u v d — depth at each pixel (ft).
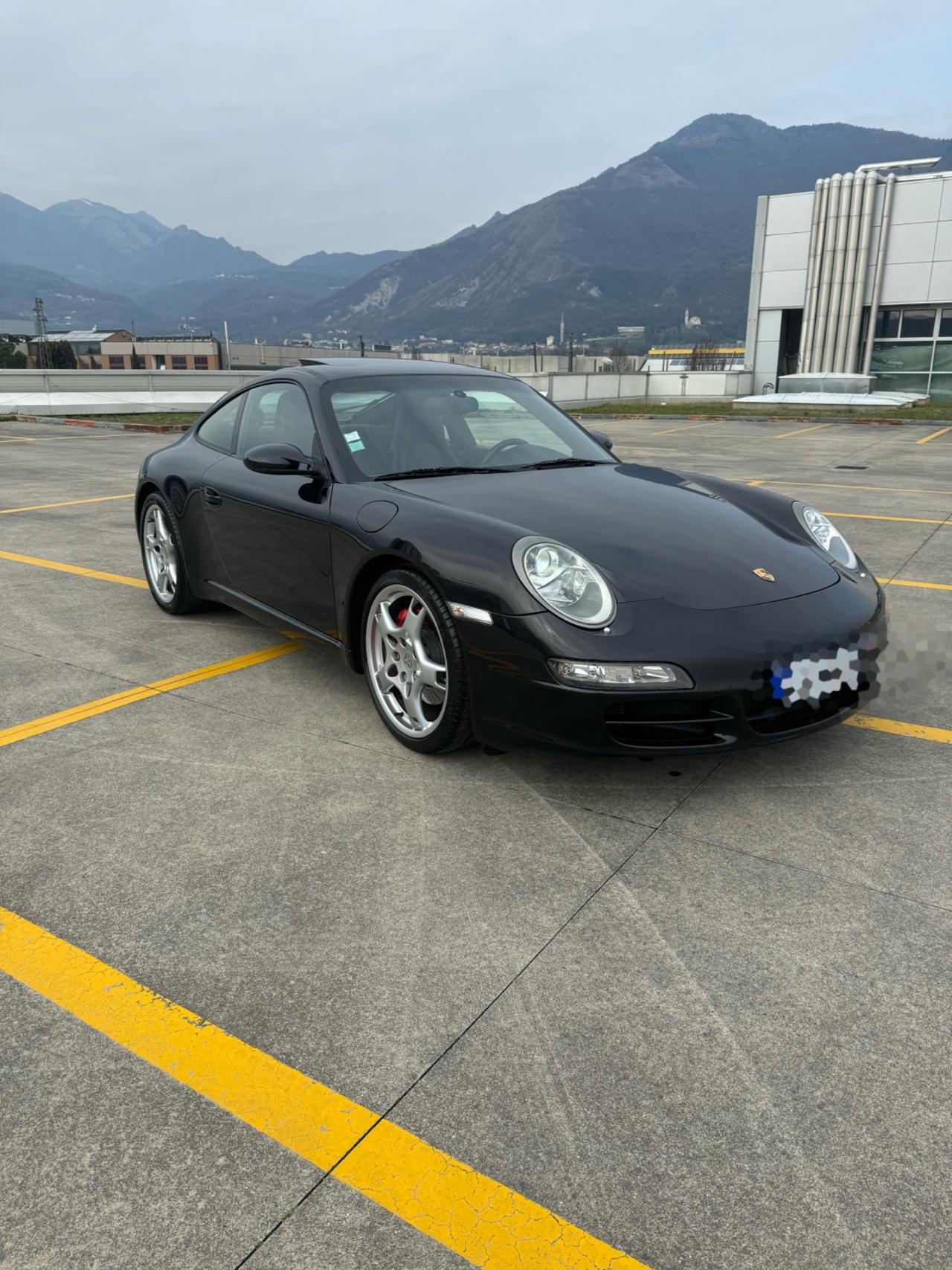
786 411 69.21
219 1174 4.39
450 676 8.25
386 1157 4.49
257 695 10.64
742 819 7.80
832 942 6.15
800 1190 4.30
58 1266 3.94
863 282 81.71
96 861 7.12
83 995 5.64
